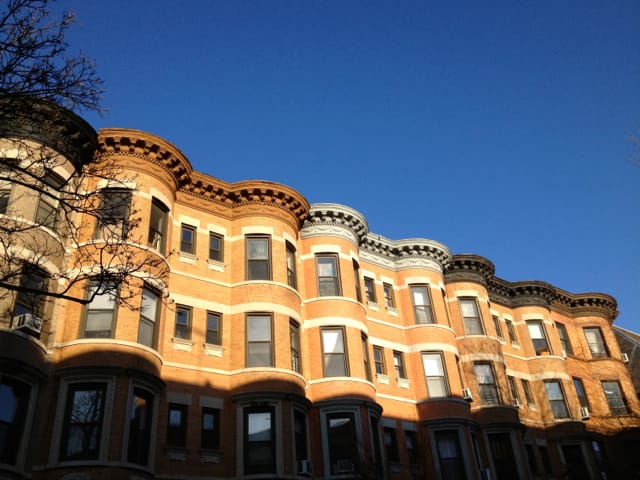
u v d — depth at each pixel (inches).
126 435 729.0
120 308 793.6
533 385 1483.8
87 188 879.7
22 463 673.0
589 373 1621.6
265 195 1090.7
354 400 1001.5
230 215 1079.6
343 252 1171.3
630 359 1907.0
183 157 989.2
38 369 718.5
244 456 865.5
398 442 1109.1
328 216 1190.3
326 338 1074.7
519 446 1241.4
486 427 1235.9
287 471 860.0
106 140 912.3
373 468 937.5
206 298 966.4
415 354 1229.7
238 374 923.4
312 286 1120.2
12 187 765.3
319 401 1001.5
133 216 876.0
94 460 692.7
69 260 826.2
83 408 730.8
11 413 687.1
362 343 1106.7
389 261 1331.2
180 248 981.2
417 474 1102.4
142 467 732.0
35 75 486.6
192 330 922.7
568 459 1402.6
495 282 1535.4
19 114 519.5
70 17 495.2
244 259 1029.8
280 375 927.0
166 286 868.0
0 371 674.8
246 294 989.2
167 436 824.9
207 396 889.5
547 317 1581.0
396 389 1168.2
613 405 1590.8
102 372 740.7
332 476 944.9
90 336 777.6
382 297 1263.5
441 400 1171.9
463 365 1304.1
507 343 1491.1
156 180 943.0
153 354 811.4
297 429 940.0
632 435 1502.2
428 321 1277.1
